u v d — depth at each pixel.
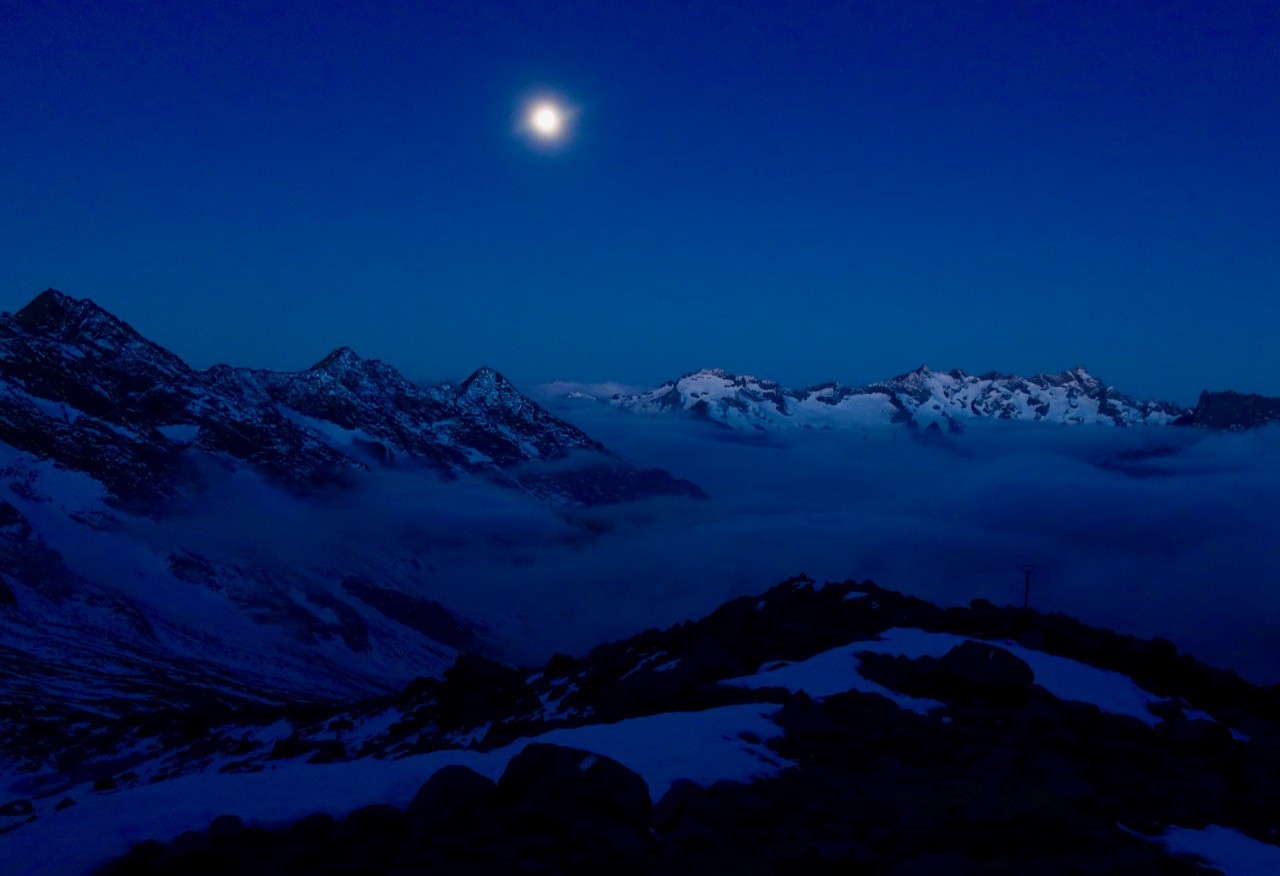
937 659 26.80
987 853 15.11
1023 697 24.64
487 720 38.47
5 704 78.12
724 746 18.95
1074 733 21.45
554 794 14.84
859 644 30.19
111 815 14.27
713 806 15.51
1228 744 23.20
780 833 15.33
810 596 38.81
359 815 14.38
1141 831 17.58
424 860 13.44
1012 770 19.34
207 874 12.77
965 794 17.58
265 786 15.58
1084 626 34.75
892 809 16.42
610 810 14.87
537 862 13.45
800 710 20.97
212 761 41.41
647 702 25.30
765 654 34.00
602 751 17.72
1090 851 15.78
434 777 15.07
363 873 13.17
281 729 45.00
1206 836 17.86
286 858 13.18
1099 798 18.09
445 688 42.06
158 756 46.47
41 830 13.80
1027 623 34.62
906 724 21.61
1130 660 32.31
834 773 18.67
